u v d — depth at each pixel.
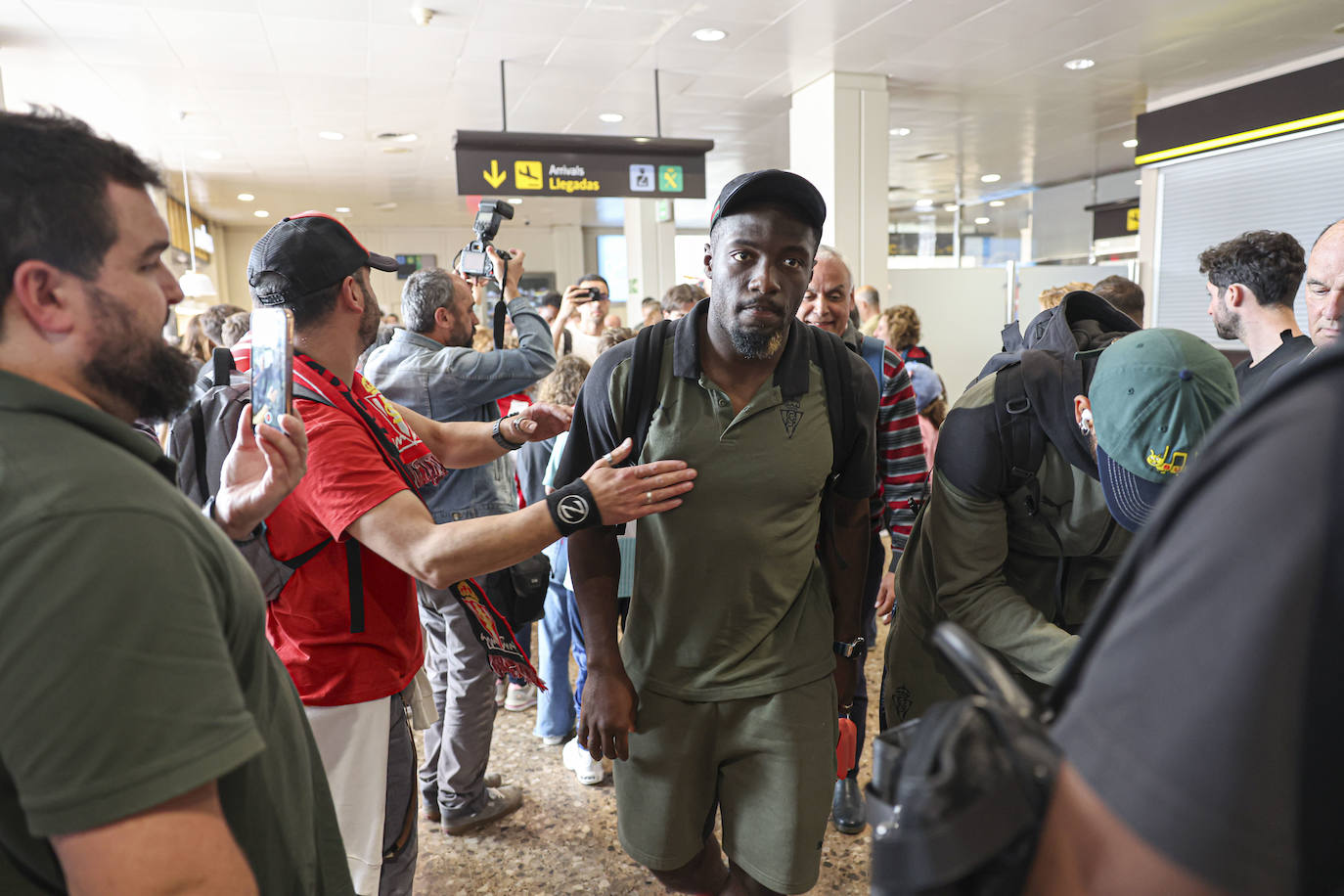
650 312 5.73
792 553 1.42
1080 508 1.31
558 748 2.84
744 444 1.36
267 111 7.34
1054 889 0.39
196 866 0.57
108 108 7.17
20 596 0.54
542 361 2.58
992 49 6.18
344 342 1.42
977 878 0.43
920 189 13.05
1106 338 1.38
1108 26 5.76
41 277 0.61
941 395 4.07
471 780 2.34
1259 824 0.34
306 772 0.82
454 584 1.52
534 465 2.88
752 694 1.41
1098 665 0.40
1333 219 6.69
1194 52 6.37
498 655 1.60
